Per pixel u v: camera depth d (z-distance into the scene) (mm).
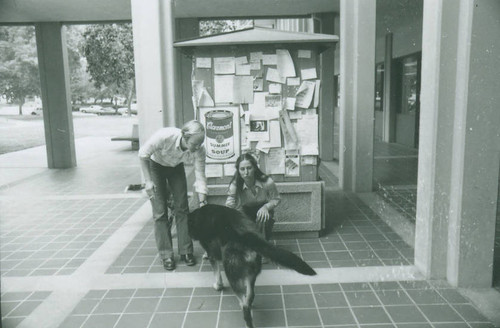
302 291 3836
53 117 11391
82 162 12648
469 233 3748
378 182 8453
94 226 6008
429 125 3850
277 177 5160
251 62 4961
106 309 3646
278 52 4934
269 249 3016
